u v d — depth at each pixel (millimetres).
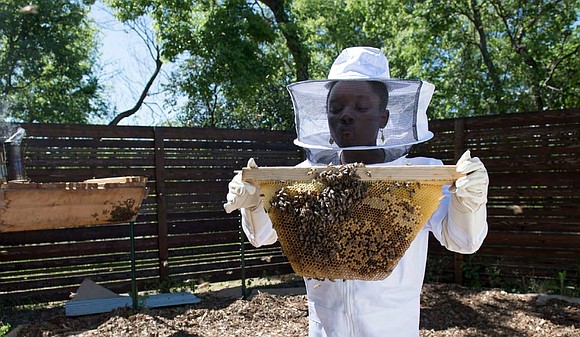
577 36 11336
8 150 4918
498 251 7234
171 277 7496
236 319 5594
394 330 2035
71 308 5895
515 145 7035
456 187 1688
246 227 2070
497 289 7035
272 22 12883
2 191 4148
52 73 13219
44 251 6598
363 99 2078
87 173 6809
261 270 8219
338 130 2117
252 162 1784
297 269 1821
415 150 7969
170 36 11789
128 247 7141
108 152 6961
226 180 7859
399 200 1730
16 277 6566
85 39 14883
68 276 6863
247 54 11672
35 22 12195
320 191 1735
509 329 5266
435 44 11625
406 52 12039
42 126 6441
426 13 10469
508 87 11164
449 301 6418
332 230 1727
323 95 2207
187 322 5430
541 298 6332
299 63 12609
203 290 7609
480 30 11062
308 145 2215
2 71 12016
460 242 1851
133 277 5797
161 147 7289
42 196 4422
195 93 12242
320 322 2150
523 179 6977
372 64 2152
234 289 7469
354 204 1726
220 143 7770
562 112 6609
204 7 12070
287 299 6398
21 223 4410
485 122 7199
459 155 7406
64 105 14000
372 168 1721
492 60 12109
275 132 8180
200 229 7684
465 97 11242
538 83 10602
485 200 1722
